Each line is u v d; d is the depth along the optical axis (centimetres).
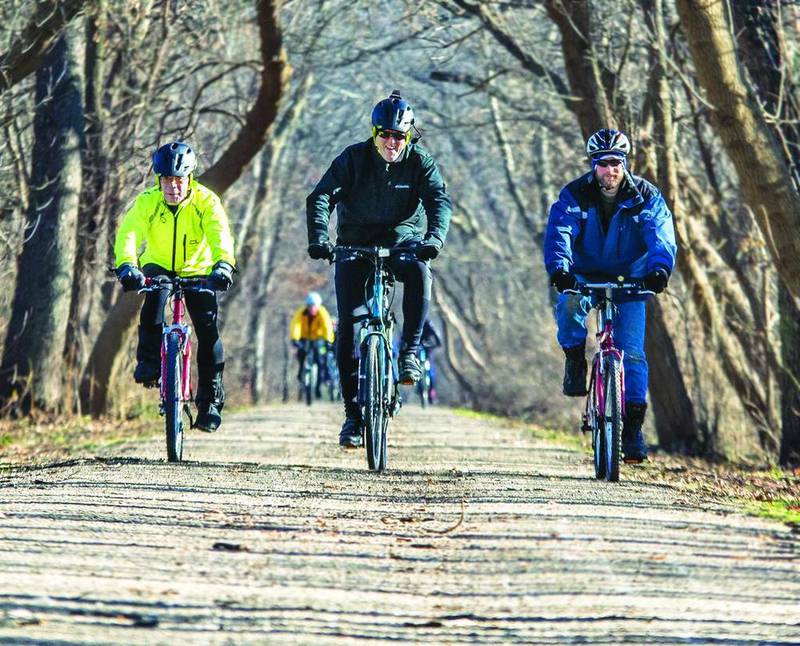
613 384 3095
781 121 4906
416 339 3209
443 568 1994
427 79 10256
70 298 6738
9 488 2792
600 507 2636
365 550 2119
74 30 6706
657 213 3055
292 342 8794
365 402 3209
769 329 6372
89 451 4284
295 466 3400
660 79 6206
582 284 3047
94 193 7062
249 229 11162
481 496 2789
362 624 1659
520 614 1727
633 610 1759
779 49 5184
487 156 13775
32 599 1695
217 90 9450
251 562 1998
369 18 8888
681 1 4206
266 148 10900
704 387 6531
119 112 7425
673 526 2405
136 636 1552
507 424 7188
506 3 7375
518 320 18838
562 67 8756
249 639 1567
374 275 3172
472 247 17675
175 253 3300
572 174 9888
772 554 2161
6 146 6650
